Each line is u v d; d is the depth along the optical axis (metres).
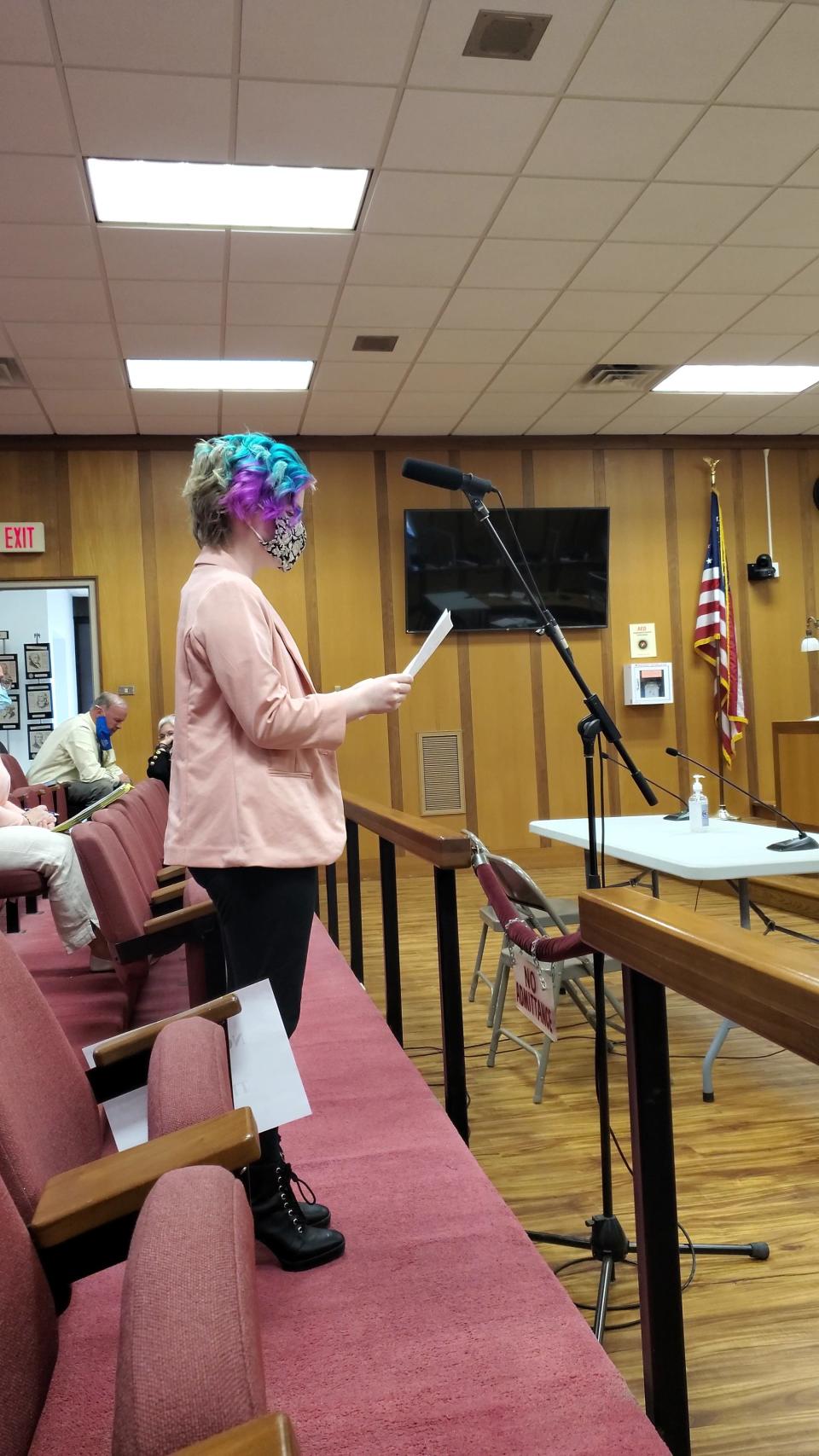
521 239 4.98
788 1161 2.59
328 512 7.87
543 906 3.04
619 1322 1.88
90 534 7.49
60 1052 1.18
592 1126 2.83
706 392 7.34
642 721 8.29
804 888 5.19
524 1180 2.49
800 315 6.04
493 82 3.82
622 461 8.32
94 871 2.67
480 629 7.96
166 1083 0.99
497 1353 1.36
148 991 3.49
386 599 7.92
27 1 3.29
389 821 2.62
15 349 5.92
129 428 7.38
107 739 6.51
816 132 4.22
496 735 8.06
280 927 1.61
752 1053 3.47
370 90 3.83
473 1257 1.62
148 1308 0.54
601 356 6.54
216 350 6.09
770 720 8.48
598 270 5.35
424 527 7.85
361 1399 1.27
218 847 1.57
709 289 5.64
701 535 8.43
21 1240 0.79
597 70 3.78
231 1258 0.58
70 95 3.76
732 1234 2.22
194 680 1.62
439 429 7.84
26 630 8.08
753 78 3.87
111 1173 0.87
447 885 2.14
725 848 3.26
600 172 4.44
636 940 1.21
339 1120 2.24
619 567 8.30
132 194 4.44
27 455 7.45
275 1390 1.29
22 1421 0.72
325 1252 1.61
